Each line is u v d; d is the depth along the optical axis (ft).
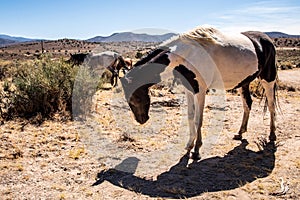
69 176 17.65
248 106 23.72
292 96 44.04
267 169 18.47
